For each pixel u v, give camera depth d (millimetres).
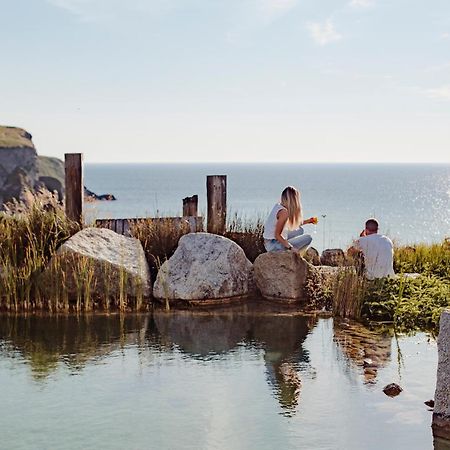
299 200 10328
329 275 10344
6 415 5703
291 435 5309
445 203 93625
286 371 6848
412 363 7121
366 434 5324
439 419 5387
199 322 8891
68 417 5664
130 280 9898
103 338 8062
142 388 6348
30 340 7957
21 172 102125
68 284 9719
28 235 10227
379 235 10141
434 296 9461
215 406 5902
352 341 7969
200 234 10484
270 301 10164
